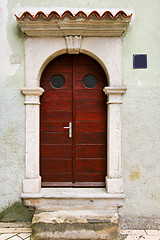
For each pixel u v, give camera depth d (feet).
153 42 9.78
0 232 9.26
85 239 8.63
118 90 9.64
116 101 9.71
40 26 9.34
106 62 9.75
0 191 9.92
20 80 9.87
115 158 9.78
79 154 10.52
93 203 9.75
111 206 9.74
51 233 8.64
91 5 9.80
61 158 10.53
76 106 10.52
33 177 9.84
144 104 9.84
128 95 9.83
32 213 9.86
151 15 9.77
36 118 9.84
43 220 8.92
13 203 9.88
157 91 9.83
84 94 10.53
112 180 9.70
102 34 9.64
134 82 9.82
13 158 9.91
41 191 9.96
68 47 9.70
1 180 9.92
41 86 10.50
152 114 9.86
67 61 10.52
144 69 9.82
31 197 9.59
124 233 9.22
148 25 9.77
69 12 8.90
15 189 9.89
